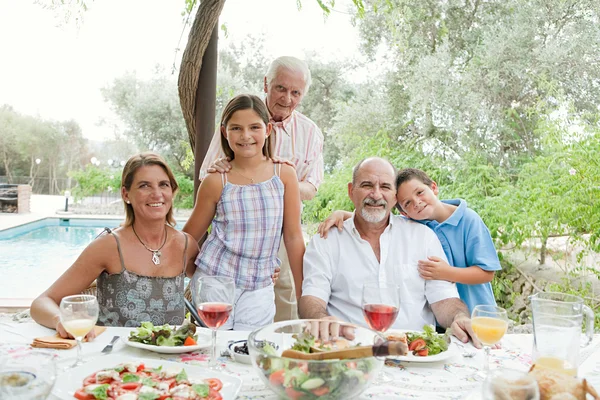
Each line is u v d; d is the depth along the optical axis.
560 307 1.38
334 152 10.29
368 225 2.20
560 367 1.21
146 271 1.99
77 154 19.56
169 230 2.10
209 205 2.25
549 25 7.57
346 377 1.03
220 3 3.15
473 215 2.27
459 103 7.63
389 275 2.14
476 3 8.07
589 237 4.38
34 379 0.93
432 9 8.14
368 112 8.61
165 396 1.09
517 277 4.67
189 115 3.29
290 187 2.29
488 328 1.33
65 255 9.06
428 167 6.63
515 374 0.96
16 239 10.30
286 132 2.95
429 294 2.09
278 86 2.83
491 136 7.55
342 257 2.19
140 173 1.96
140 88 15.51
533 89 7.50
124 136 17.20
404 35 8.04
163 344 1.45
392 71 8.79
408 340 1.52
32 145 19.27
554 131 4.86
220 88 5.23
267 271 2.25
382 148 6.93
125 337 1.52
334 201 6.25
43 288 6.77
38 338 1.48
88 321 1.31
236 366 1.37
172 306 2.01
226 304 1.33
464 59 8.09
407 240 2.18
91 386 1.12
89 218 11.73
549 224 4.45
